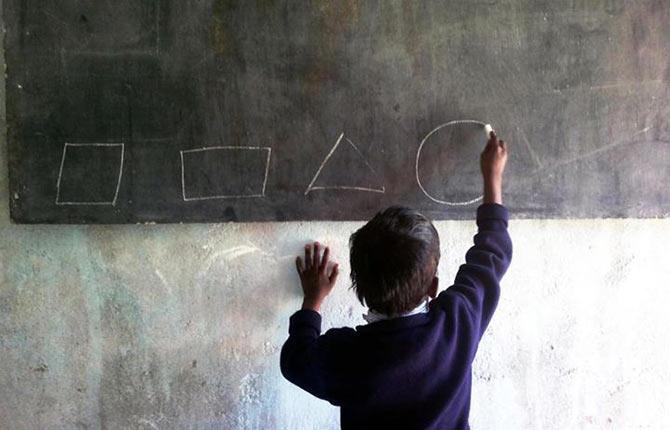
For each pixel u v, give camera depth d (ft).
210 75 3.79
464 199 4.00
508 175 3.98
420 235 3.08
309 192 3.93
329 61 3.82
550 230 4.40
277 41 3.79
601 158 4.00
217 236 4.24
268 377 4.48
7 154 3.82
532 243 4.41
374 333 3.05
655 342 4.59
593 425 4.69
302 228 4.26
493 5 3.83
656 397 4.69
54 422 4.42
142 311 4.30
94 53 3.73
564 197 4.01
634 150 4.00
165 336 4.35
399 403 2.98
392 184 3.95
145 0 3.71
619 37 3.89
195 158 3.85
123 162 3.82
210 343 4.38
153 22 3.73
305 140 3.88
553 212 4.03
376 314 3.20
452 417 3.10
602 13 3.87
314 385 3.15
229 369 4.44
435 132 3.92
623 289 4.50
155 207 3.87
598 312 4.51
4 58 3.78
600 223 4.41
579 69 3.91
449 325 3.05
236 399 4.50
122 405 4.44
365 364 2.97
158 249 4.23
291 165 3.90
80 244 4.18
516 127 3.94
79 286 4.24
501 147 3.77
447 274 4.38
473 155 3.95
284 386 4.52
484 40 3.86
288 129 3.86
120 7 3.70
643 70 3.93
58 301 4.25
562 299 4.48
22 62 3.69
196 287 4.29
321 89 3.84
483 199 3.84
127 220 3.87
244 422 4.54
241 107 3.83
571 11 3.86
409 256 3.02
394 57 3.84
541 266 4.43
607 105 3.95
